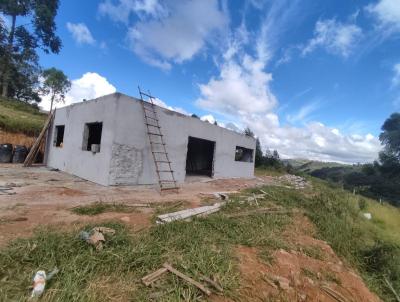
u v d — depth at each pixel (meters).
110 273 2.87
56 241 3.28
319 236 5.78
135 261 3.08
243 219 5.69
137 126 8.98
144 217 5.08
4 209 4.75
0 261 2.77
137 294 2.56
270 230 5.25
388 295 4.12
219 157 13.80
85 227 3.94
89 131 9.84
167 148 10.23
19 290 2.40
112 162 8.18
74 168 9.94
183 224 4.67
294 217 6.83
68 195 6.41
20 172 9.53
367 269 4.94
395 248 5.63
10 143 13.05
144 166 9.30
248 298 2.88
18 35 29.69
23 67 31.27
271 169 26.11
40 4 29.16
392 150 49.00
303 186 15.14
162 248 3.54
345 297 3.42
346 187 30.83
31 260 2.88
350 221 7.87
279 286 3.25
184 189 9.38
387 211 13.93
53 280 2.59
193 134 11.70
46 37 31.27
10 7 27.30
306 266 4.02
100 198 6.37
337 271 4.12
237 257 3.71
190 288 2.72
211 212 6.05
